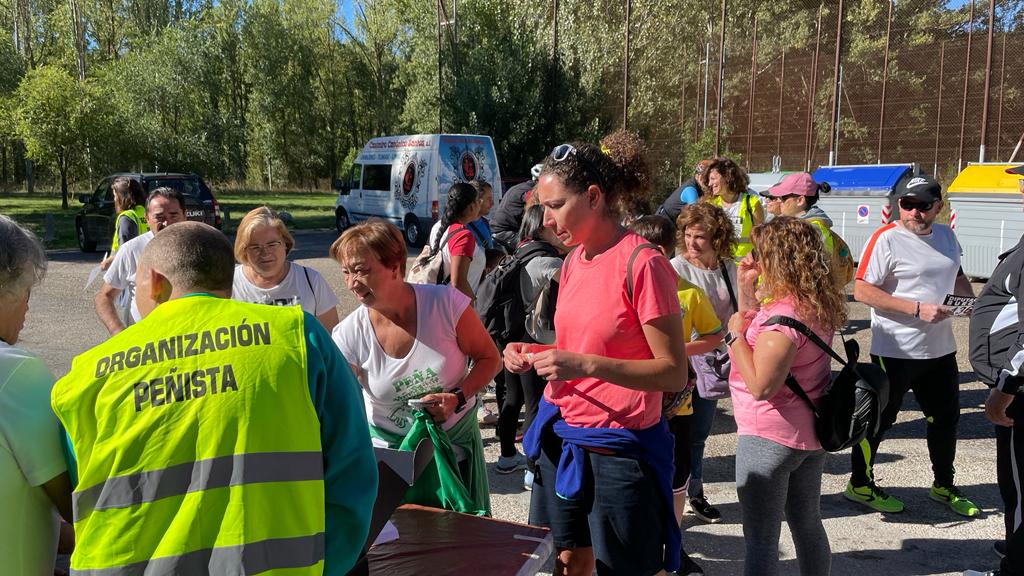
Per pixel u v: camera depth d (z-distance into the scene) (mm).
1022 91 23328
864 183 12086
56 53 44562
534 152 25938
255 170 51906
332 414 1688
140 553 1491
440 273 5242
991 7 16109
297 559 1548
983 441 5367
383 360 2889
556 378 2289
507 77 25578
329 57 52719
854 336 8445
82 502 1520
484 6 27156
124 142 29766
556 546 2652
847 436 2748
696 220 3871
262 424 1542
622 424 2432
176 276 1704
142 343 1602
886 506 4270
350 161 51812
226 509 1504
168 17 46688
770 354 2695
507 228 6770
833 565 3717
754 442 2861
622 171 2436
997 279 3486
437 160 17172
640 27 25875
